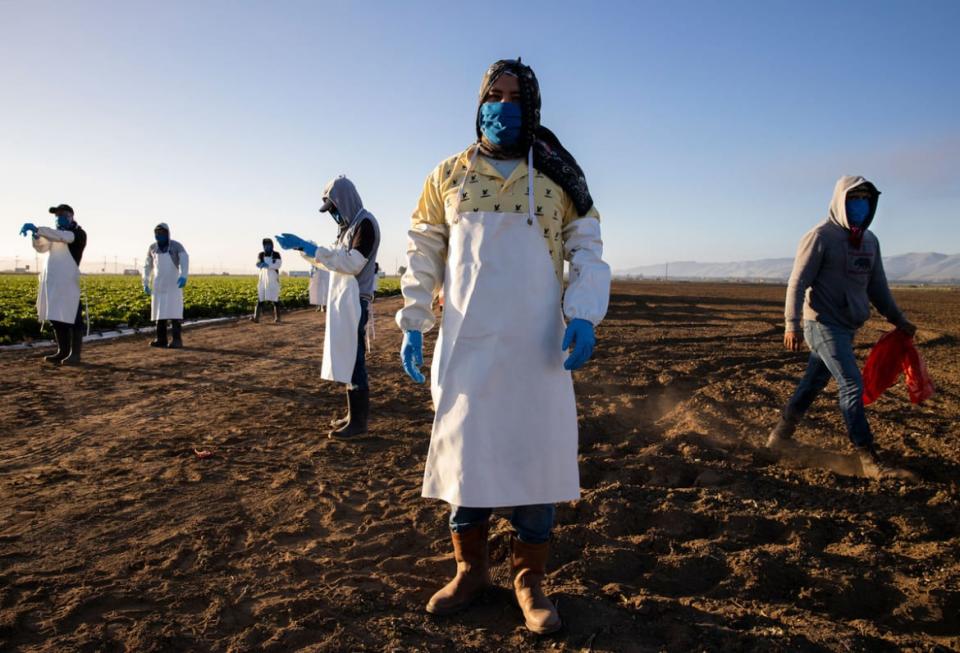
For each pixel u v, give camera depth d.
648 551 3.15
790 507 3.67
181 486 4.01
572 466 2.42
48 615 2.45
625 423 5.78
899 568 2.91
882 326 16.36
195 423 5.75
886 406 6.28
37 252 8.84
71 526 3.33
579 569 2.91
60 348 9.16
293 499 3.82
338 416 6.12
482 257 2.30
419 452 4.89
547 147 2.41
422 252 2.52
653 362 9.23
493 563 3.01
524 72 2.33
